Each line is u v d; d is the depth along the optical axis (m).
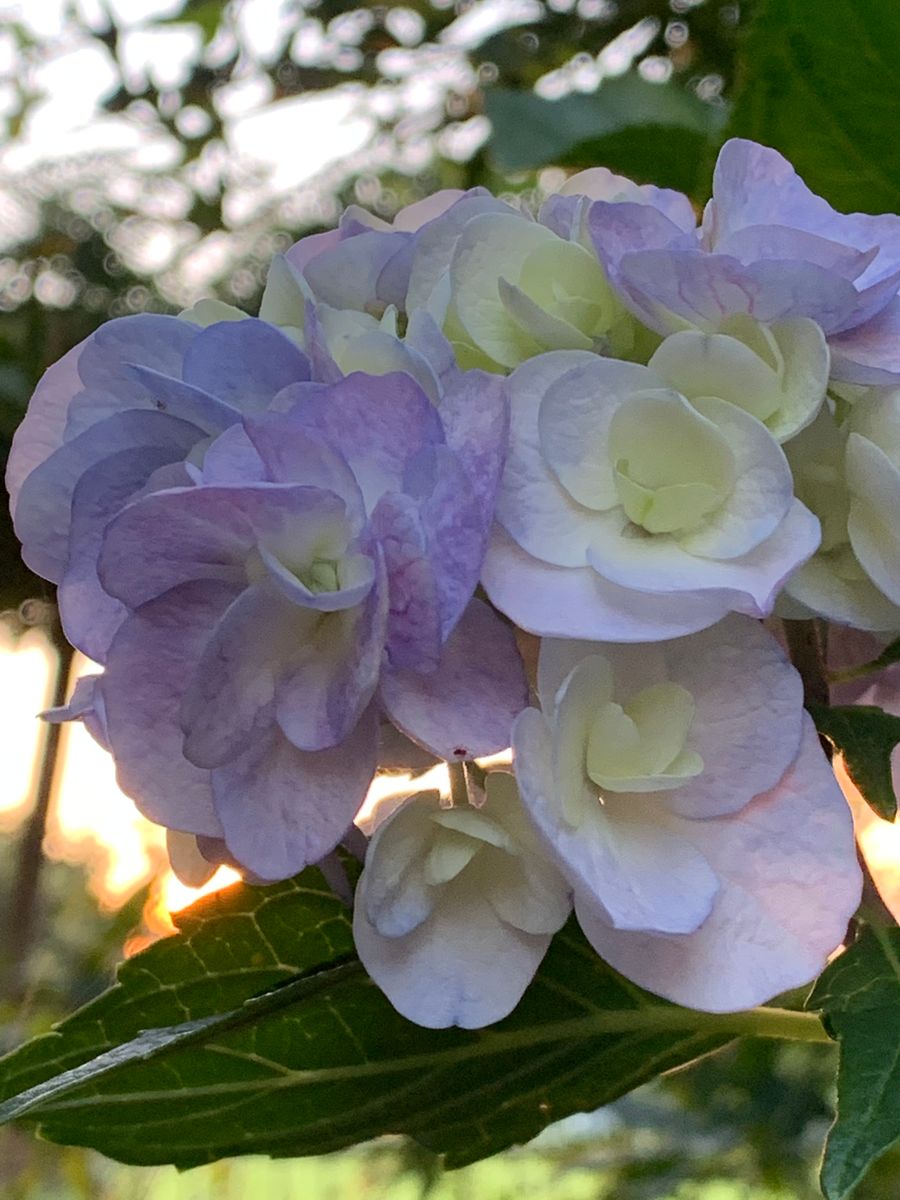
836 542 0.36
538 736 0.33
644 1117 0.97
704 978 0.34
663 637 0.33
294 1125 0.41
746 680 0.34
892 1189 0.76
